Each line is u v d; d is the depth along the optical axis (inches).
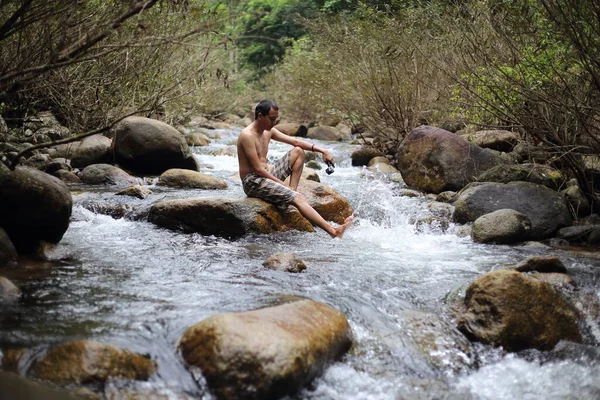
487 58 277.6
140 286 164.7
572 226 240.4
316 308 139.0
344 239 230.5
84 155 347.3
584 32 212.2
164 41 162.9
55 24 210.5
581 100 242.7
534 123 271.3
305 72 572.7
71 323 137.6
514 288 150.3
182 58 442.3
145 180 319.3
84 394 112.1
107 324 137.4
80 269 178.4
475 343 146.3
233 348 118.0
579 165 260.8
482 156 315.3
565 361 143.4
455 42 345.1
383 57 389.7
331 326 134.5
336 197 259.1
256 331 121.3
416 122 403.5
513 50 293.3
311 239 227.8
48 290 159.0
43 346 124.6
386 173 366.6
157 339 130.7
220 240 221.9
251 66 862.5
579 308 159.9
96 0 213.2
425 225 251.8
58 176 312.7
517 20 251.6
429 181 315.3
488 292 150.7
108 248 203.3
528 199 247.8
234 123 683.4
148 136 344.5
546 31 231.6
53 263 183.0
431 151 317.4
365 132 542.0
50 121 398.6
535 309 149.8
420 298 165.8
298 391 120.6
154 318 141.2
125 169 348.5
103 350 118.7
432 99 396.2
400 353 139.3
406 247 220.8
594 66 219.5
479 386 132.5
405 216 264.5
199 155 444.8
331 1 622.5
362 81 417.4
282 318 129.7
